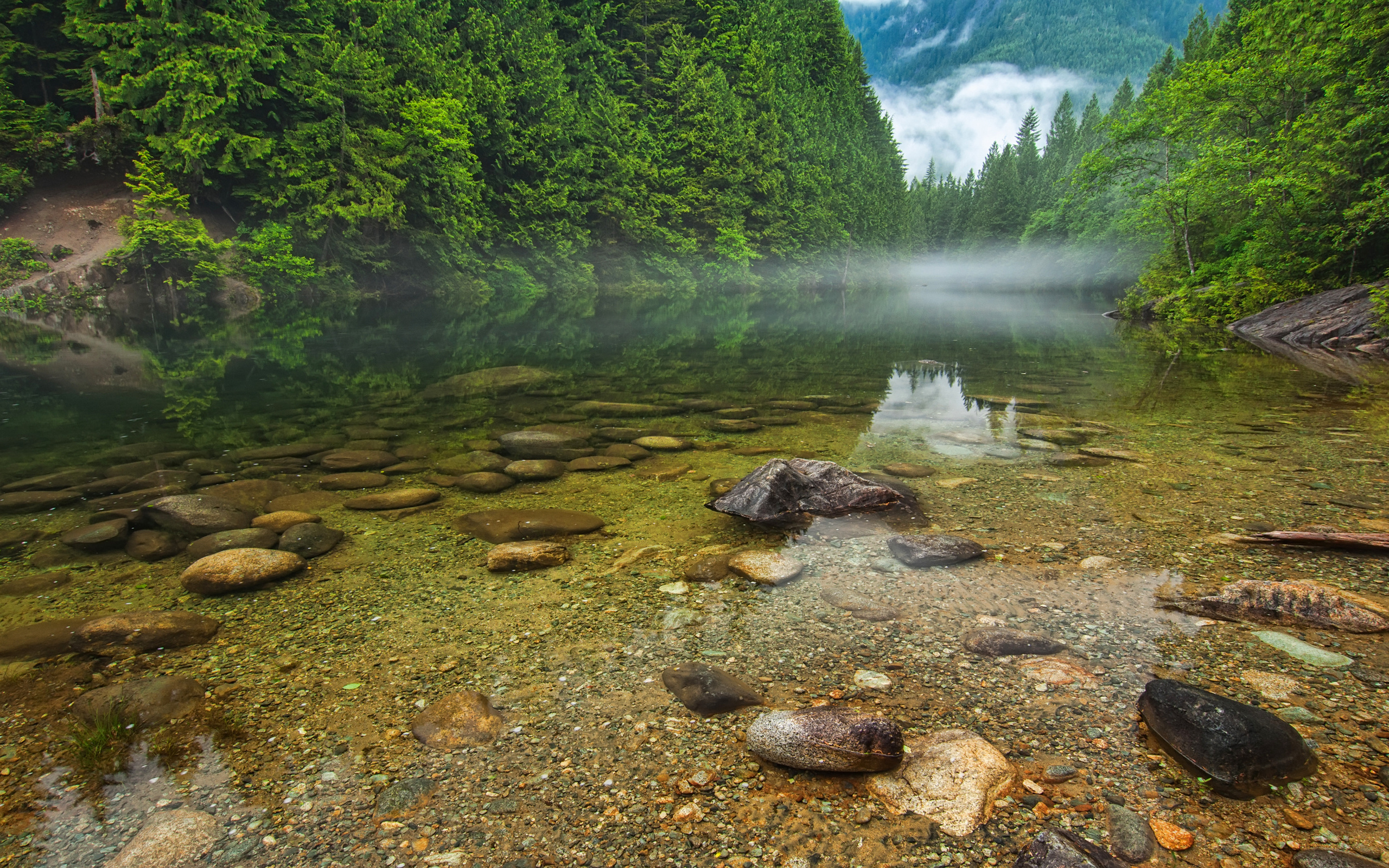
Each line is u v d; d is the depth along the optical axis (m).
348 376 11.33
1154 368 11.86
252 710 2.58
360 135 29.33
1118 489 5.09
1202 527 4.30
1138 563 3.77
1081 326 22.80
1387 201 15.26
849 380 10.91
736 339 18.41
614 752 2.30
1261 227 20.05
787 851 1.86
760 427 7.41
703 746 2.32
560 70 44.88
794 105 66.50
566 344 16.73
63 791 2.16
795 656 2.90
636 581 3.68
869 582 3.61
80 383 10.50
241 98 26.89
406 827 1.99
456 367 12.52
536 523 4.48
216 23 26.39
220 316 23.20
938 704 2.53
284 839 1.95
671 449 6.49
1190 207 23.38
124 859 1.87
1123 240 44.31
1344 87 17.47
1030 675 2.69
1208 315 21.89
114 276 24.16
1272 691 2.52
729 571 3.77
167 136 25.81
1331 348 14.69
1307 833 1.83
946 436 6.90
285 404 8.87
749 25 66.12
